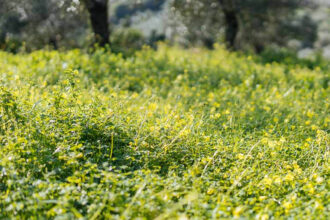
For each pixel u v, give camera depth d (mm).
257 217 3549
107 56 11625
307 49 30641
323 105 8359
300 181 4578
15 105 4996
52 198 3758
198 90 9023
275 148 5426
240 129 6453
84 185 3990
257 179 4641
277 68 13148
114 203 3736
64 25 16375
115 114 5617
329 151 5535
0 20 14164
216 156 5203
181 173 4695
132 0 17703
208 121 6668
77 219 3385
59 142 4648
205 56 13969
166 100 8141
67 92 5539
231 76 11062
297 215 3744
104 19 13828
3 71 8938
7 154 4285
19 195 3670
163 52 13906
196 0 17703
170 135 5445
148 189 3902
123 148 5051
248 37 23438
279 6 21125
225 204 3783
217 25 20141
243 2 19484
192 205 3730
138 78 9789
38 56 10742
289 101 8586
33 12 13922
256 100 8586
